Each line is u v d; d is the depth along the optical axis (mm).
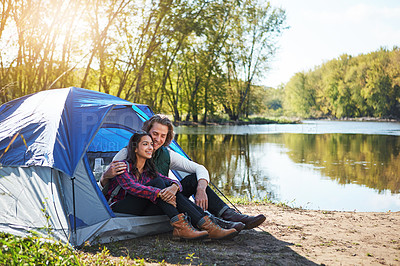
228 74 35125
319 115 67188
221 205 3576
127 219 3314
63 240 2986
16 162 3361
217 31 25016
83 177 3297
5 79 8133
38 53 9016
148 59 15039
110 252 2965
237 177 8992
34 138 3461
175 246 3111
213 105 33281
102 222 3201
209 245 3184
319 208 5996
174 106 27281
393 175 9328
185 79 30641
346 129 33281
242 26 29719
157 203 3273
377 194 7172
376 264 2846
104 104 3695
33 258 2504
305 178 8898
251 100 38094
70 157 3227
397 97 53688
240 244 3275
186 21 14633
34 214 3127
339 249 3217
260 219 3438
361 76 57156
